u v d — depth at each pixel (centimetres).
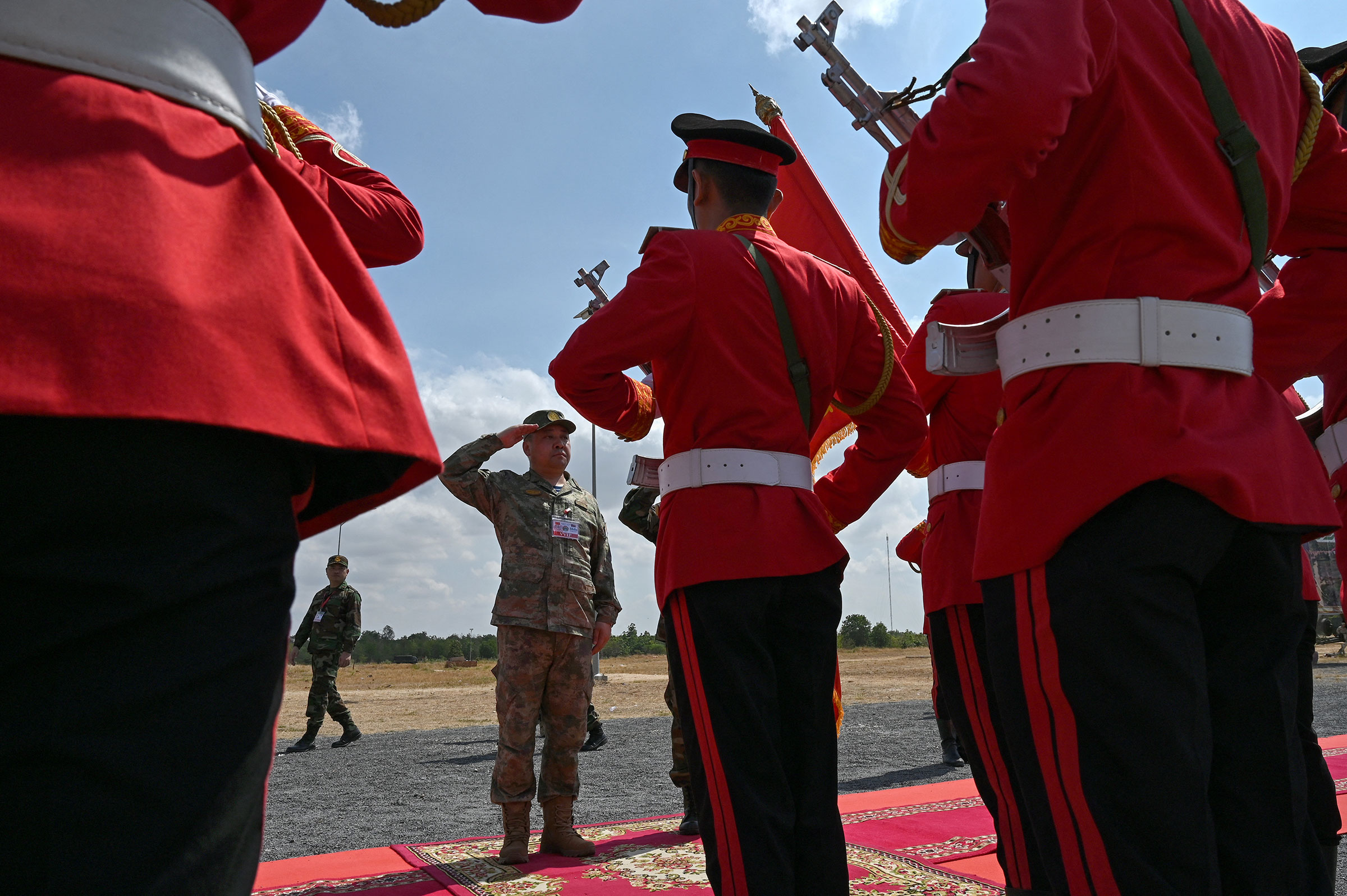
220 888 64
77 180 65
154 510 63
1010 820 249
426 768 752
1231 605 146
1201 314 140
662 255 218
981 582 153
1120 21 144
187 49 75
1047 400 144
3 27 67
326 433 71
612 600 470
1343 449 233
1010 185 141
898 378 249
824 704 210
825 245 364
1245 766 141
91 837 58
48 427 60
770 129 371
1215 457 131
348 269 83
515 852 361
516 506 431
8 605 60
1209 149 144
